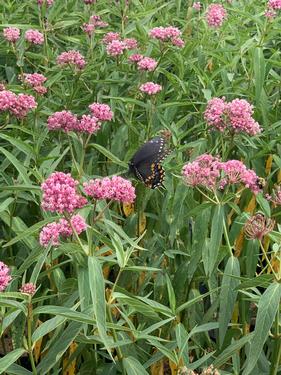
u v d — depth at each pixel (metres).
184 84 6.17
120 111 5.88
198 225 4.25
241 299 4.41
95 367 4.38
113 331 3.49
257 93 5.64
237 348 3.62
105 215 4.39
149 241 4.95
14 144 4.77
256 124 4.66
